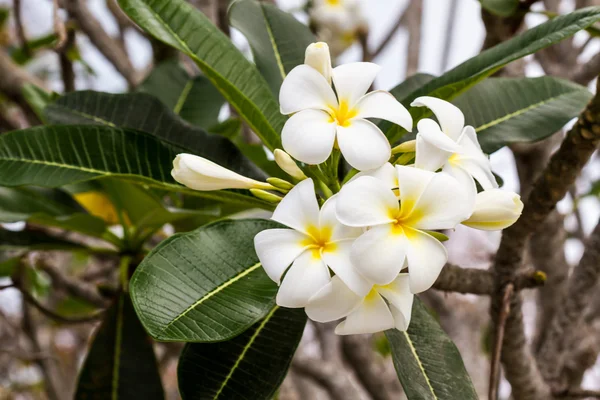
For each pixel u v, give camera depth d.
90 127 0.91
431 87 0.88
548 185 0.93
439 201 0.74
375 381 1.77
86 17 1.64
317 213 0.75
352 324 0.76
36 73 2.06
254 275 0.80
